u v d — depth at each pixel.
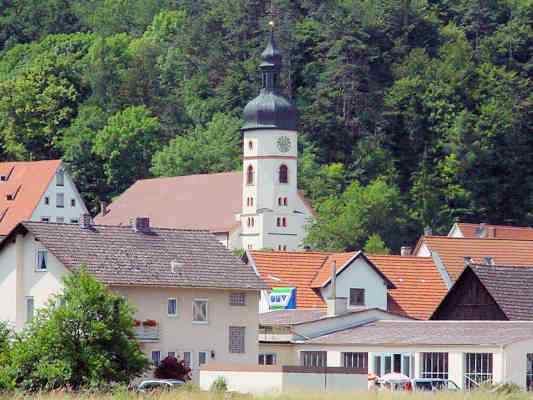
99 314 188.25
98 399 158.50
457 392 165.25
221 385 184.12
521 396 165.62
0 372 183.38
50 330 185.38
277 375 192.75
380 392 165.75
